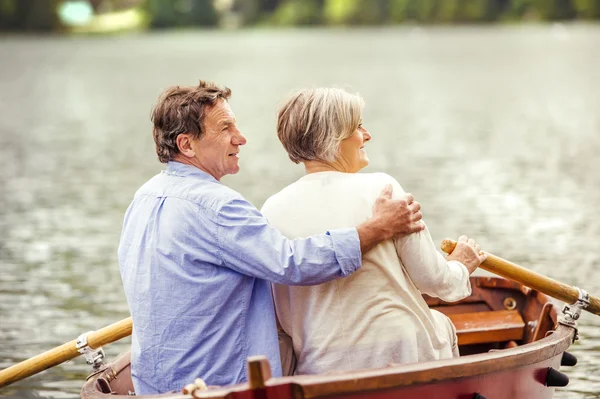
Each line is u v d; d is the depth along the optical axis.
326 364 3.95
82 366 7.05
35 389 6.60
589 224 12.01
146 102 40.59
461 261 4.26
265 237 3.81
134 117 33.66
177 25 158.88
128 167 19.88
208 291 3.85
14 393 6.52
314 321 3.96
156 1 155.75
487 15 142.25
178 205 3.90
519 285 5.36
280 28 162.50
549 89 43.28
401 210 3.85
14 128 29.75
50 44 113.38
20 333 7.79
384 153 21.39
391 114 32.72
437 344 4.05
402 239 3.91
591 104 35.19
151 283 3.90
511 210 13.20
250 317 3.93
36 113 35.56
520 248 10.55
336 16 154.62
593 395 6.21
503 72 57.16
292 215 4.00
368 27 152.12
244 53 88.69
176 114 3.96
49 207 14.62
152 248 3.91
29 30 133.50
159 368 3.92
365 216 3.94
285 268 3.77
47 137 26.94
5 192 16.34
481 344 5.27
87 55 87.88
